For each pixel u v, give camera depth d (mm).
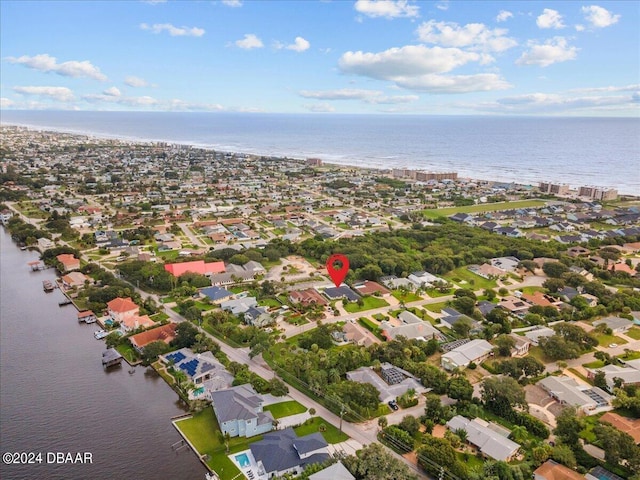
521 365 134500
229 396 117125
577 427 105625
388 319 175250
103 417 120875
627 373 133500
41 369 143500
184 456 106438
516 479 91375
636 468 95250
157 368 142250
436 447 98688
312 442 102125
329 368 134125
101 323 173875
